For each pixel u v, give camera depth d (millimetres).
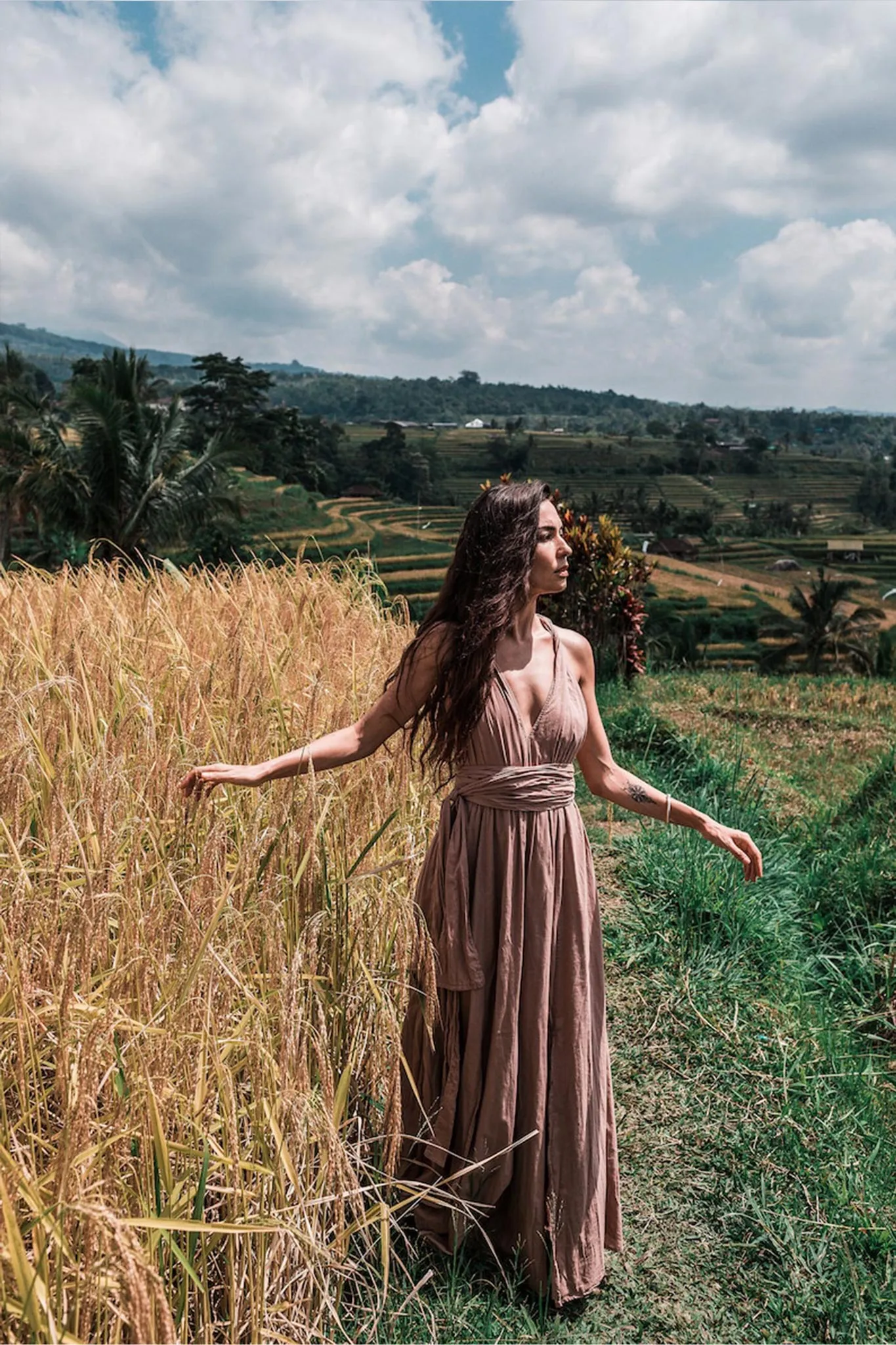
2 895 2143
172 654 3523
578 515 10875
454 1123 2457
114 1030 1813
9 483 26188
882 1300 2414
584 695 2561
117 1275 1433
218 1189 1871
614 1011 3678
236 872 2365
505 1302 2361
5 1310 1495
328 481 108562
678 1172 2855
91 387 26328
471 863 2391
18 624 3826
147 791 2529
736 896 4496
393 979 2545
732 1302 2410
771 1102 3172
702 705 10297
